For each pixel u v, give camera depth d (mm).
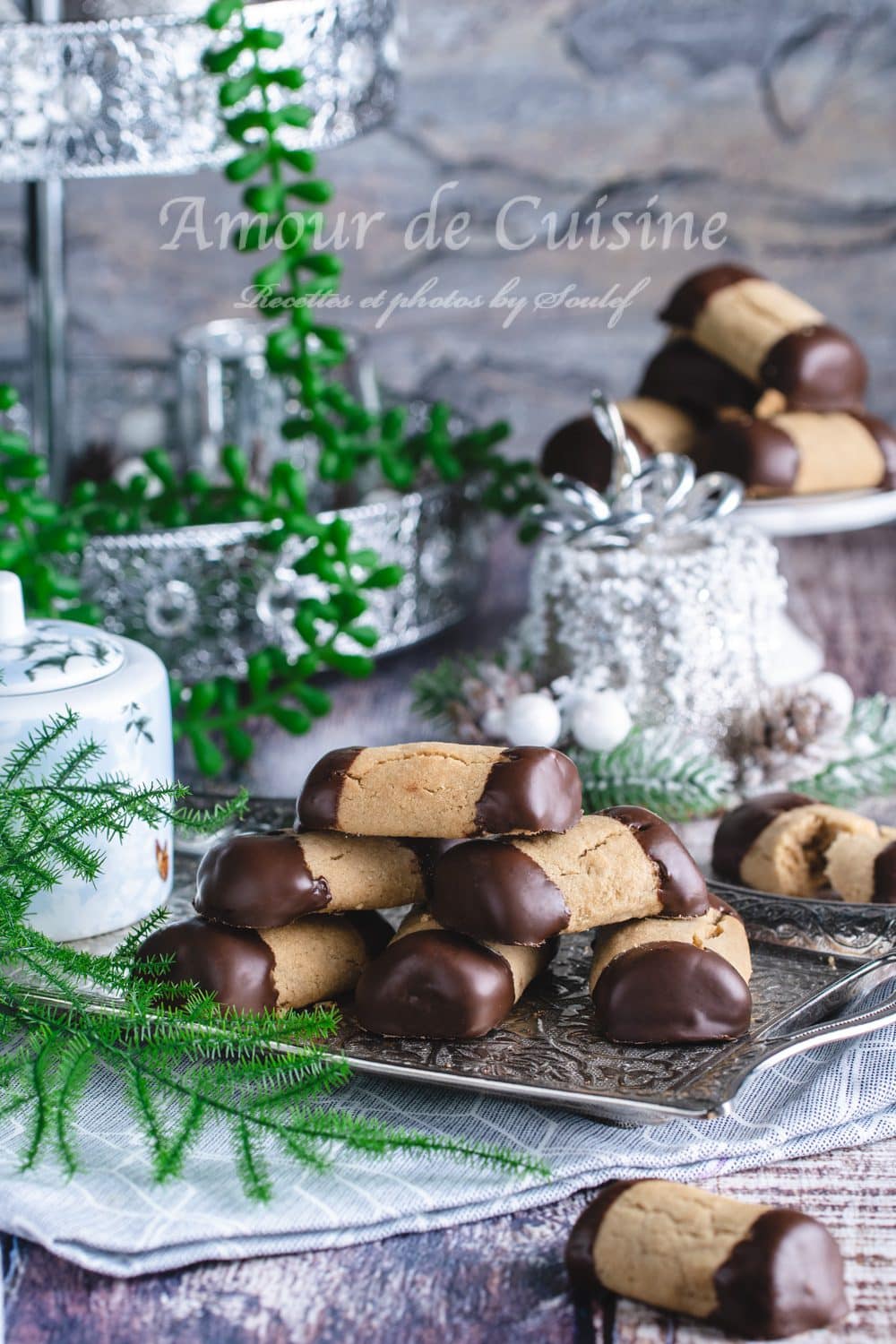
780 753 836
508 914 680
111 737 731
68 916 737
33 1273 644
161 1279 642
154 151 844
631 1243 627
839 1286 623
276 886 691
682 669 842
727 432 919
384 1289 638
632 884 692
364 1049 683
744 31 1160
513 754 693
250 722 940
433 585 958
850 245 1208
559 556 858
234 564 888
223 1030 672
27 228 978
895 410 1245
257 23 833
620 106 1180
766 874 776
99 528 900
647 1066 673
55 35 826
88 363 1128
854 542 1133
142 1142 674
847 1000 704
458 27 1163
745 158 1190
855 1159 678
